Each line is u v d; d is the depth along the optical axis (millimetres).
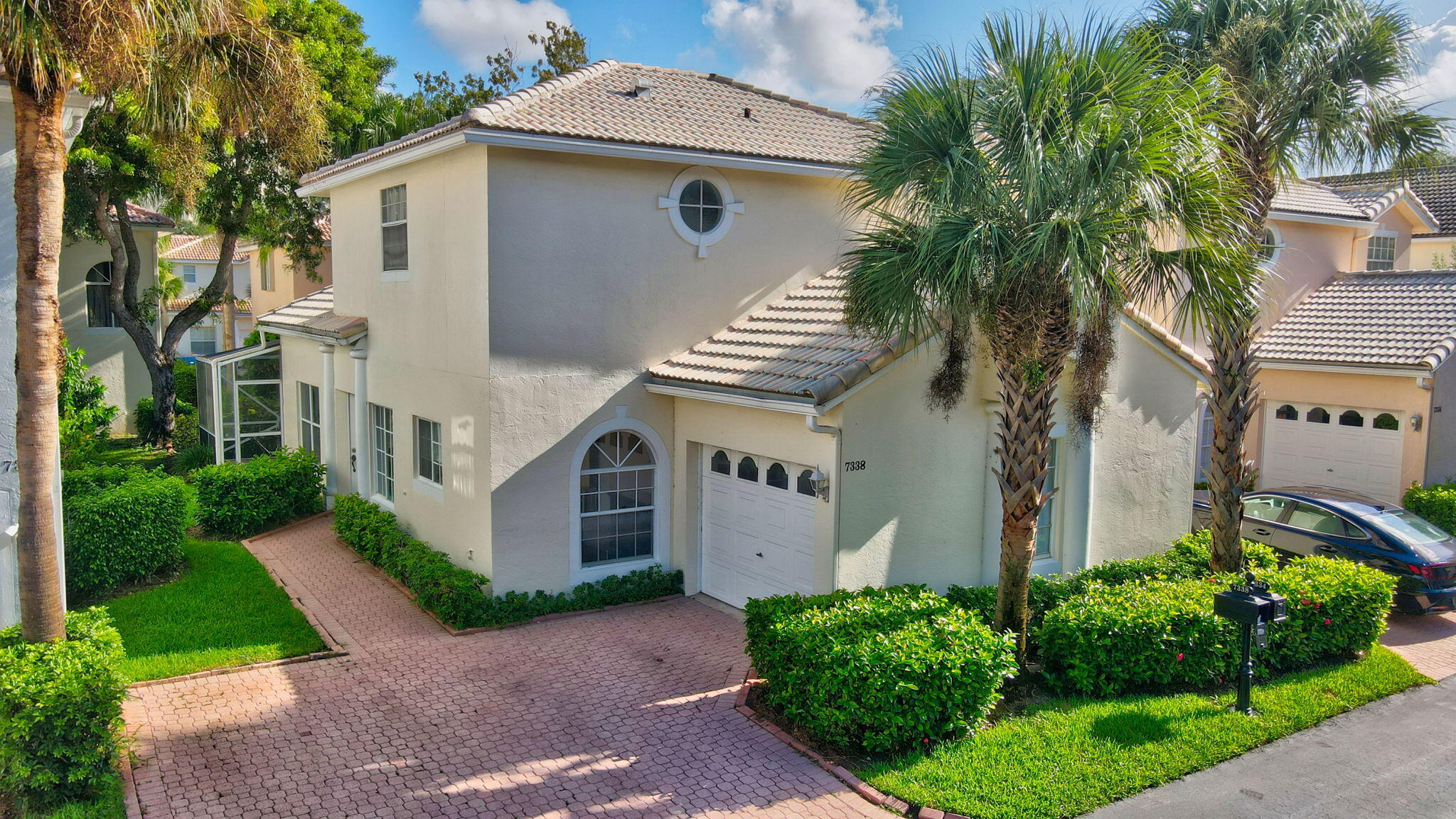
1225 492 11922
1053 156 8375
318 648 10898
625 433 13281
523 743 8688
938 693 8375
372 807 7535
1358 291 20766
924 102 8914
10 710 7289
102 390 20812
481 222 11844
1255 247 11500
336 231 17000
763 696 9648
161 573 13328
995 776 7977
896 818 7461
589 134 11945
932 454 11531
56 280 7957
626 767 8242
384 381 15297
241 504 15836
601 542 13227
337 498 16031
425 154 12453
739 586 12734
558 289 12320
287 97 9594
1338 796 7898
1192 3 11680
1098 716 9188
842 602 9797
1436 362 16703
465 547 12820
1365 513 13617
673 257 13273
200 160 9906
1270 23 10914
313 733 8797
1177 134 8633
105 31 7371
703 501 13344
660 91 15195
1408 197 23547
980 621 9367
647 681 10203
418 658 10773
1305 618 10695
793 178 14320
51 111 7688
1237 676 10289
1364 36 10945
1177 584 10930
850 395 10531
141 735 8609
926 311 9508
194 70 8922
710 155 12805
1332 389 18750
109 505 12297
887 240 9523
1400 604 12758
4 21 6910
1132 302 10062
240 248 35219
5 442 9227
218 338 45375
